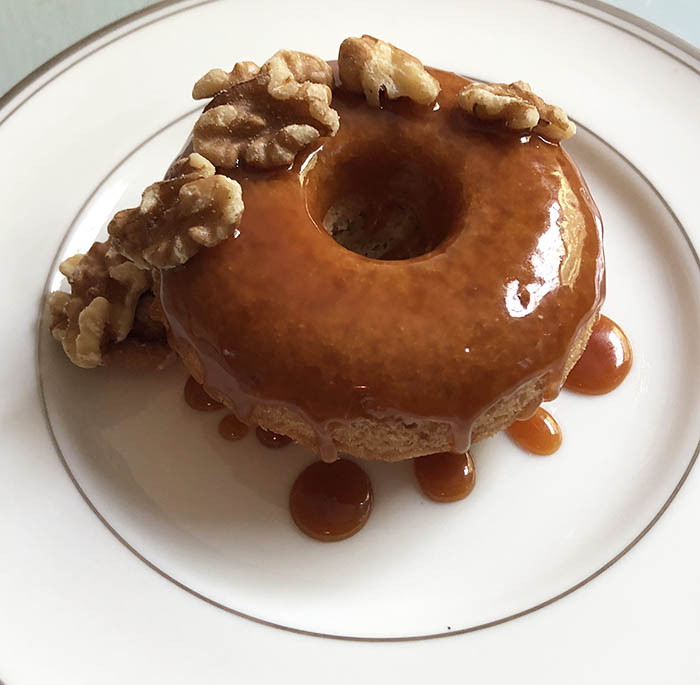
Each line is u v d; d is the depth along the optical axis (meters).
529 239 0.14
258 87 0.14
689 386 0.16
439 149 0.15
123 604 0.13
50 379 0.15
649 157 0.19
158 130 0.19
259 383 0.13
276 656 0.13
